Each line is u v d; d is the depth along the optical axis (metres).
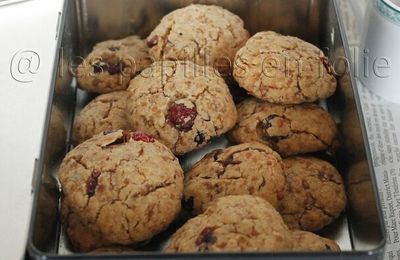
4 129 0.43
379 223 0.32
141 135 0.37
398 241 0.38
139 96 0.40
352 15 0.51
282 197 0.37
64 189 0.36
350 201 0.38
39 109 0.44
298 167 0.39
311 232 0.37
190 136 0.39
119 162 0.36
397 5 0.42
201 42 0.44
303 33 0.48
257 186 0.36
